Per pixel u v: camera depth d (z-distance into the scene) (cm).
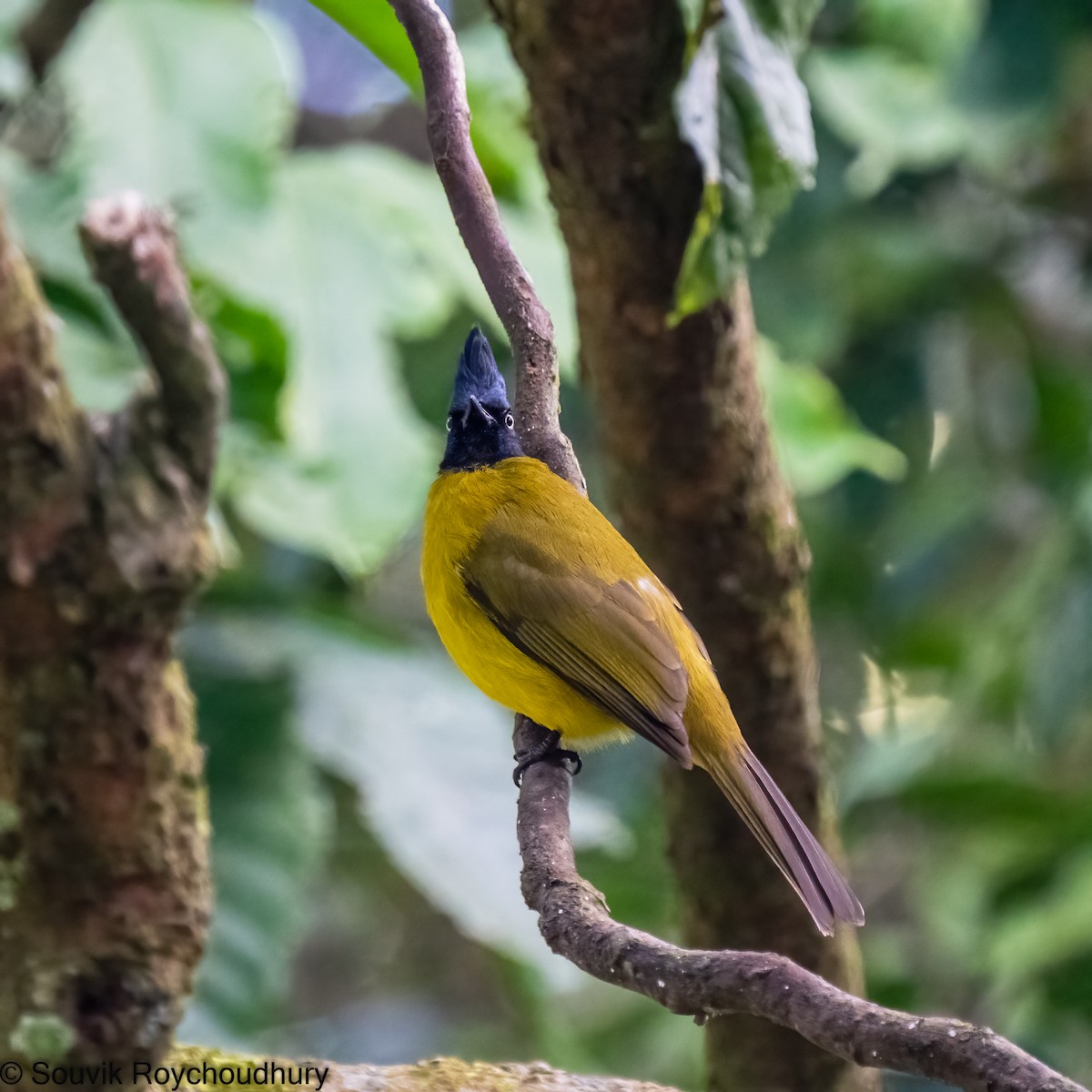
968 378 1546
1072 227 1525
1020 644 1278
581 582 862
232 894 938
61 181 899
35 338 415
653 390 824
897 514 1485
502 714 1091
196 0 924
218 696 985
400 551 1565
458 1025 1675
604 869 1384
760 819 827
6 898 450
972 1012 1367
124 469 427
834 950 938
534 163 1072
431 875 960
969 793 1301
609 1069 1448
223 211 888
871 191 1355
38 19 992
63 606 427
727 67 698
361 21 855
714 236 693
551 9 729
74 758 441
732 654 896
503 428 950
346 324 947
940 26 1356
